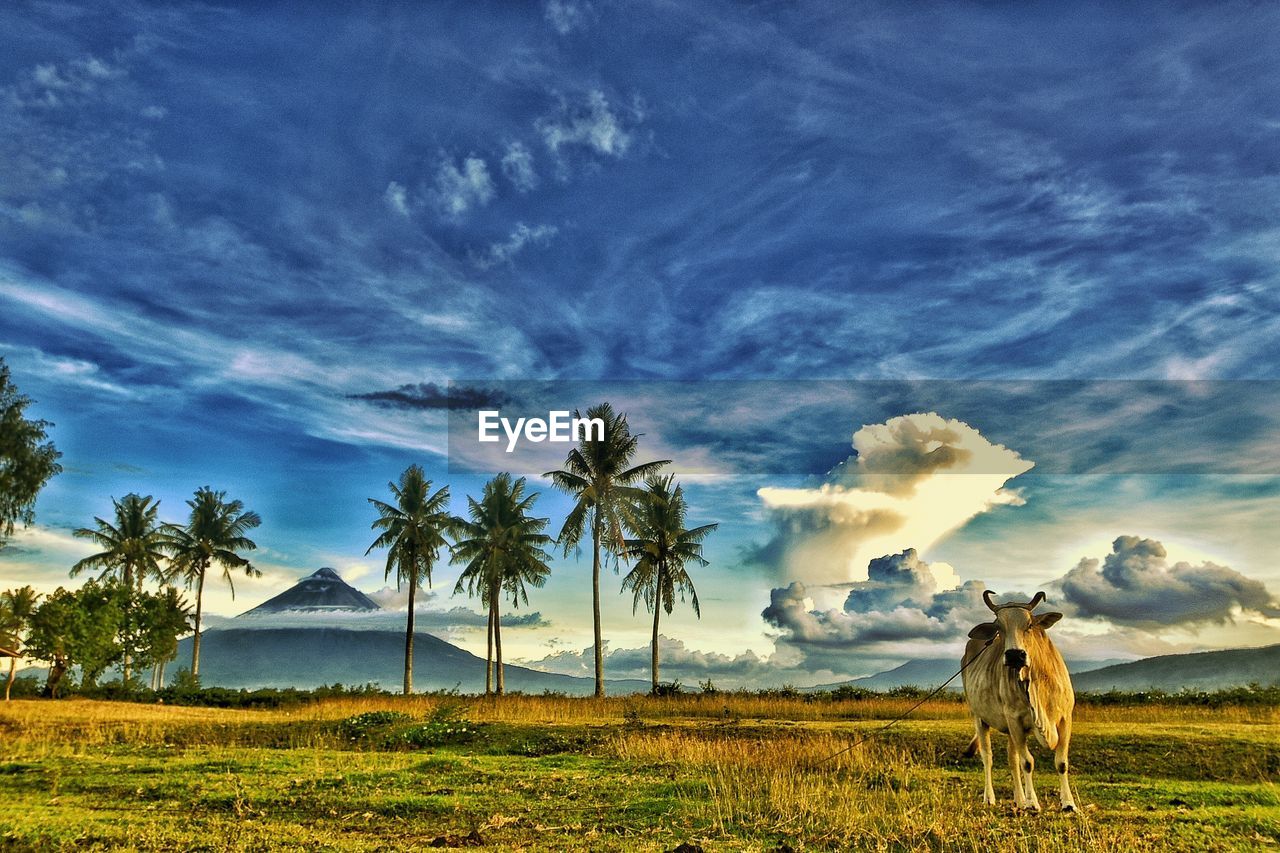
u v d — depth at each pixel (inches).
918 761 683.4
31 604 1579.7
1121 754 666.8
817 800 477.4
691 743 728.3
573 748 798.5
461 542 2066.9
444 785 557.9
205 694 1604.3
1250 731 759.1
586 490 1784.0
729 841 393.7
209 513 2461.9
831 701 1290.6
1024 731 446.6
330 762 664.4
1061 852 356.5
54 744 778.2
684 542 1969.7
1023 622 442.6
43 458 1403.8
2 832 396.8
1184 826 410.0
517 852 374.6
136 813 458.6
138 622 1771.7
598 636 1727.4
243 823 432.8
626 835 412.8
